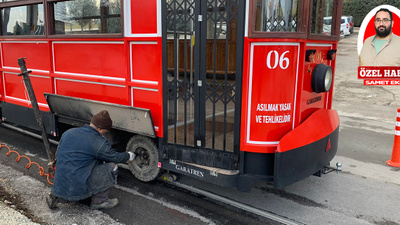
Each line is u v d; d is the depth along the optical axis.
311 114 3.73
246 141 3.37
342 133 6.92
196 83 3.51
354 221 3.52
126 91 4.03
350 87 11.73
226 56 3.30
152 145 3.99
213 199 3.94
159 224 3.39
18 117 5.77
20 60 3.96
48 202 3.58
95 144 3.43
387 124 7.65
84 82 4.50
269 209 3.74
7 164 4.89
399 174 4.80
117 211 3.63
